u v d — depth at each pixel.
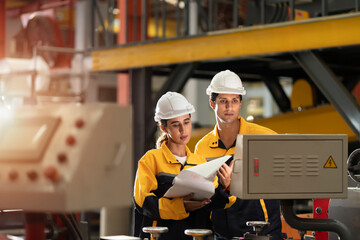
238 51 7.95
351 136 8.23
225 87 3.90
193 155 3.57
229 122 3.95
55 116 2.08
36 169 2.01
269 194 2.68
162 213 3.21
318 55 7.16
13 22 22.38
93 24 10.55
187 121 3.48
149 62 9.24
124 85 15.25
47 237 2.72
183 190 3.06
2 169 2.09
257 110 25.02
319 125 8.55
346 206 3.56
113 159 2.10
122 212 10.36
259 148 2.68
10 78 12.81
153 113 9.41
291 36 7.30
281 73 11.60
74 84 15.46
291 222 2.97
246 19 9.06
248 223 2.93
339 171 2.75
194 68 8.80
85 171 1.99
